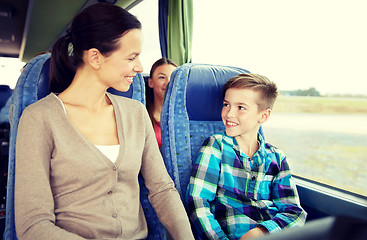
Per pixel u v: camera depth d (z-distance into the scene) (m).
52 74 0.86
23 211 0.67
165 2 2.82
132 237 0.84
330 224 0.38
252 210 1.07
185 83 1.20
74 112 0.81
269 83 1.14
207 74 1.27
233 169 1.13
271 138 1.52
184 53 2.52
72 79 0.88
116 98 0.95
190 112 1.21
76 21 0.78
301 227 0.37
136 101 1.00
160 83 1.91
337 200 1.15
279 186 1.15
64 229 0.72
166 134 1.16
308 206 1.29
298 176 1.42
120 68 0.79
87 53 0.77
